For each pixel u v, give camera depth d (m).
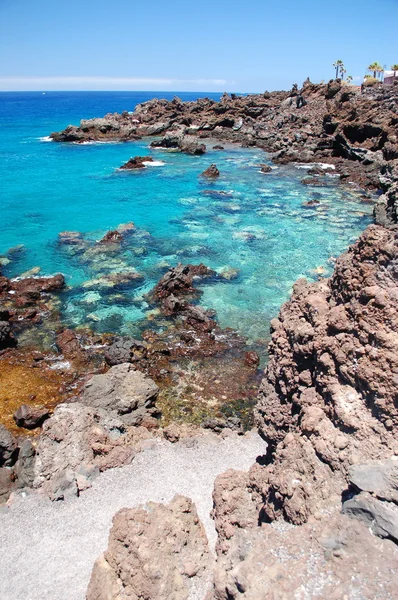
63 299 33.62
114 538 13.14
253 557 10.17
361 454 11.30
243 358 27.05
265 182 67.69
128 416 21.91
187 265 37.47
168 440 20.66
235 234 46.69
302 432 12.71
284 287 35.56
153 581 12.18
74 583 14.45
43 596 14.09
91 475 18.33
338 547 9.92
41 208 55.22
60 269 38.69
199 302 33.25
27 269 38.69
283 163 81.00
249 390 24.52
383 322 11.98
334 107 90.06
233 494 15.38
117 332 29.55
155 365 26.27
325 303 14.16
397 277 12.27
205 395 24.12
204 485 18.14
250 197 59.81
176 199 59.12
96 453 19.19
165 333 29.44
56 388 24.48
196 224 49.69
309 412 12.67
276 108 118.88
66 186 65.62
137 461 19.23
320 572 9.55
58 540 15.86
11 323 30.39
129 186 65.88
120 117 127.50
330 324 13.30
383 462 10.87
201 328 29.77
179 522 14.12
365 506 10.12
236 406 23.38
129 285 35.72
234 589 9.87
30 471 18.50
